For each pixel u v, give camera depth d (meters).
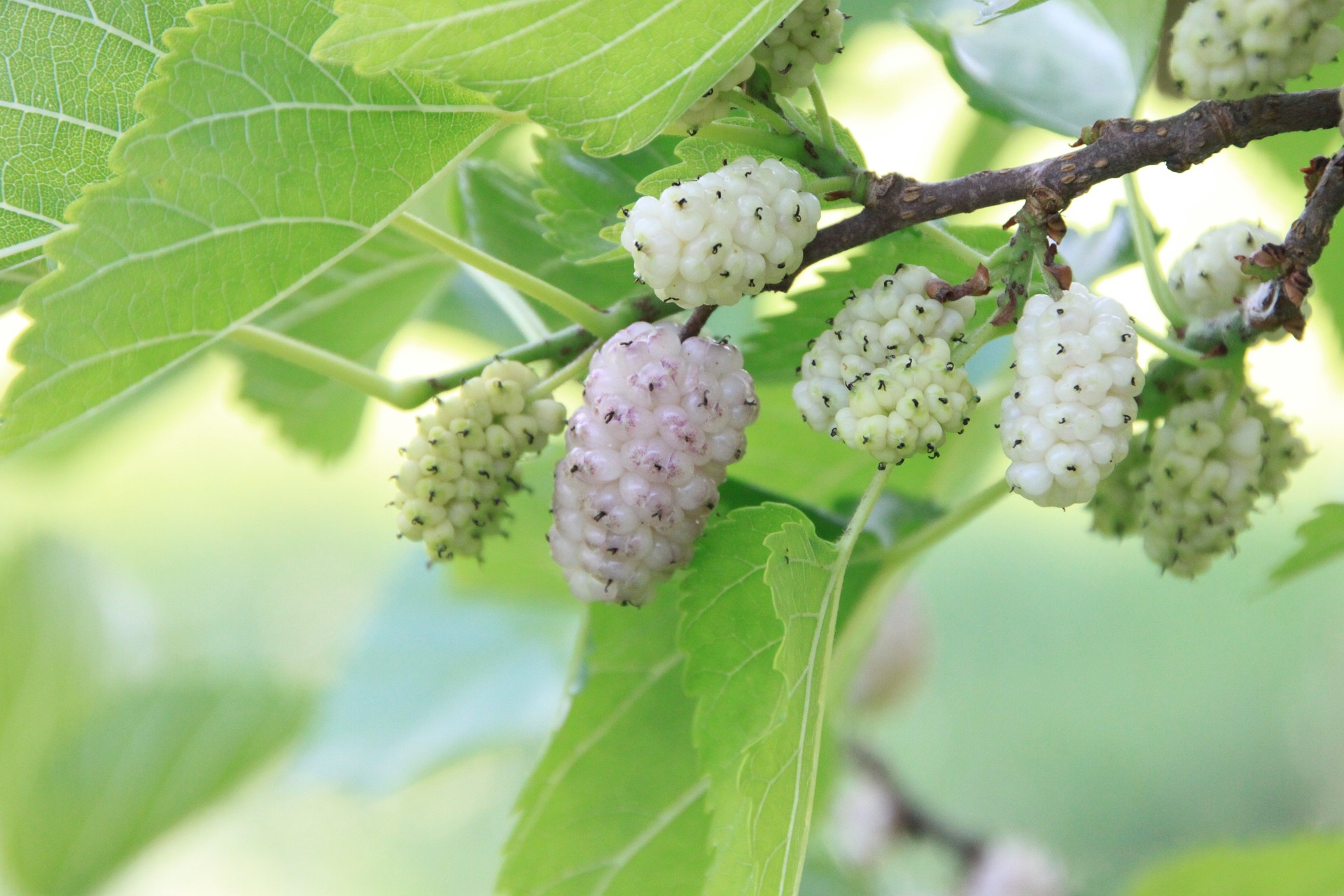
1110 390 0.40
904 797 0.67
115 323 0.40
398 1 0.39
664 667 0.45
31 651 0.67
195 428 1.34
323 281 0.49
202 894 1.15
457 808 1.17
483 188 0.47
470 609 0.70
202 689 0.68
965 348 0.41
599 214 0.45
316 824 1.17
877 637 0.67
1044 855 0.67
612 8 0.40
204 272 0.40
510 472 0.43
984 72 0.47
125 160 0.40
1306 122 0.41
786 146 0.42
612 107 0.40
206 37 0.40
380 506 1.32
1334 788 1.00
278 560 1.26
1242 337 0.43
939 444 0.41
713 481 0.42
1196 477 0.43
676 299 0.41
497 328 0.54
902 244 0.45
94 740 0.67
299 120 0.40
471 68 0.40
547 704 0.67
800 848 0.41
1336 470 0.82
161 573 1.28
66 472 0.65
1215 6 0.41
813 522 0.45
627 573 0.42
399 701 0.69
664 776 0.45
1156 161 0.41
